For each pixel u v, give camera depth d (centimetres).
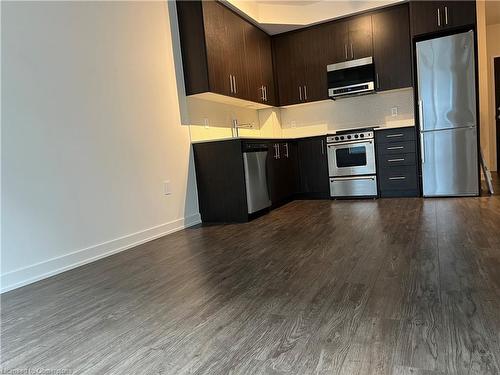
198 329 150
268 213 415
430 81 410
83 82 273
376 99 502
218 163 382
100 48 289
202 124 412
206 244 293
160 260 258
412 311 148
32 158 237
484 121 541
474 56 392
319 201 479
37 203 239
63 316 175
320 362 119
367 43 464
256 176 393
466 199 394
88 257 271
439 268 193
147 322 160
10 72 226
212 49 375
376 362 117
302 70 507
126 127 310
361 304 159
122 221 302
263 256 244
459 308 147
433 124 414
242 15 433
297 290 181
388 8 449
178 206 368
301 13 481
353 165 467
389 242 250
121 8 311
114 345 142
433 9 409
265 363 121
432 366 112
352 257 225
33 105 238
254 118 533
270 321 151
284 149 469
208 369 121
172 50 367
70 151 261
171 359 129
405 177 444
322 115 538
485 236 244
